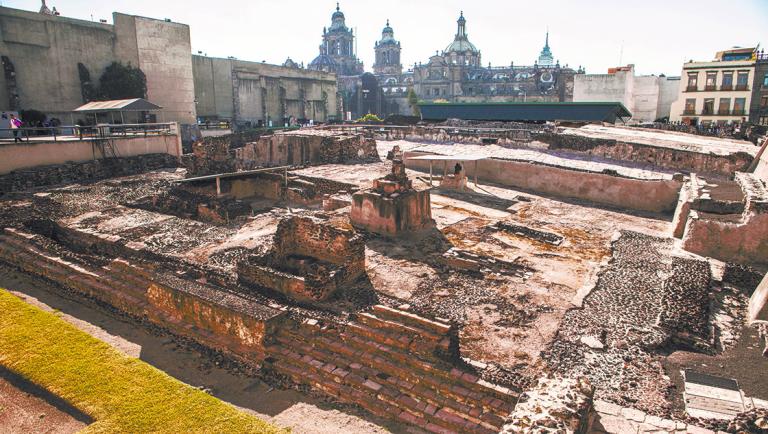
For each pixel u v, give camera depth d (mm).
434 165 26938
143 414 7578
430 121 46188
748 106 48500
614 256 14703
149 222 17578
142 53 42562
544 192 23328
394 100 118438
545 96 87938
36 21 35062
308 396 9172
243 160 30016
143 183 24203
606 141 25594
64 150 24969
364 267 13195
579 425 6156
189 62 46656
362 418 8516
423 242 15570
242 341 10328
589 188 22047
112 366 8914
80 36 37906
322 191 22531
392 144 32500
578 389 6891
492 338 10031
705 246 14719
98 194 21734
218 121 52906
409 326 9336
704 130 37125
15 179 22062
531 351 9547
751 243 14117
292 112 66312
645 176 21797
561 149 27188
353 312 10703
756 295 11273
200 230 16672
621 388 8312
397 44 135750
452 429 8055
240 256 14258
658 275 13188
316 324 10125
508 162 24250
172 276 12141
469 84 113562
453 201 21000
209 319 10820
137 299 12203
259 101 60750
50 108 36344
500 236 16453
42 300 13367
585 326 10445
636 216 19719
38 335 9906
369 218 16312
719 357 9164
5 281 14438
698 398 7906
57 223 17281
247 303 10648
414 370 8898
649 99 64125
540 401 6555
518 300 11695
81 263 13969
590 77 60531
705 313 10461
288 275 11609
